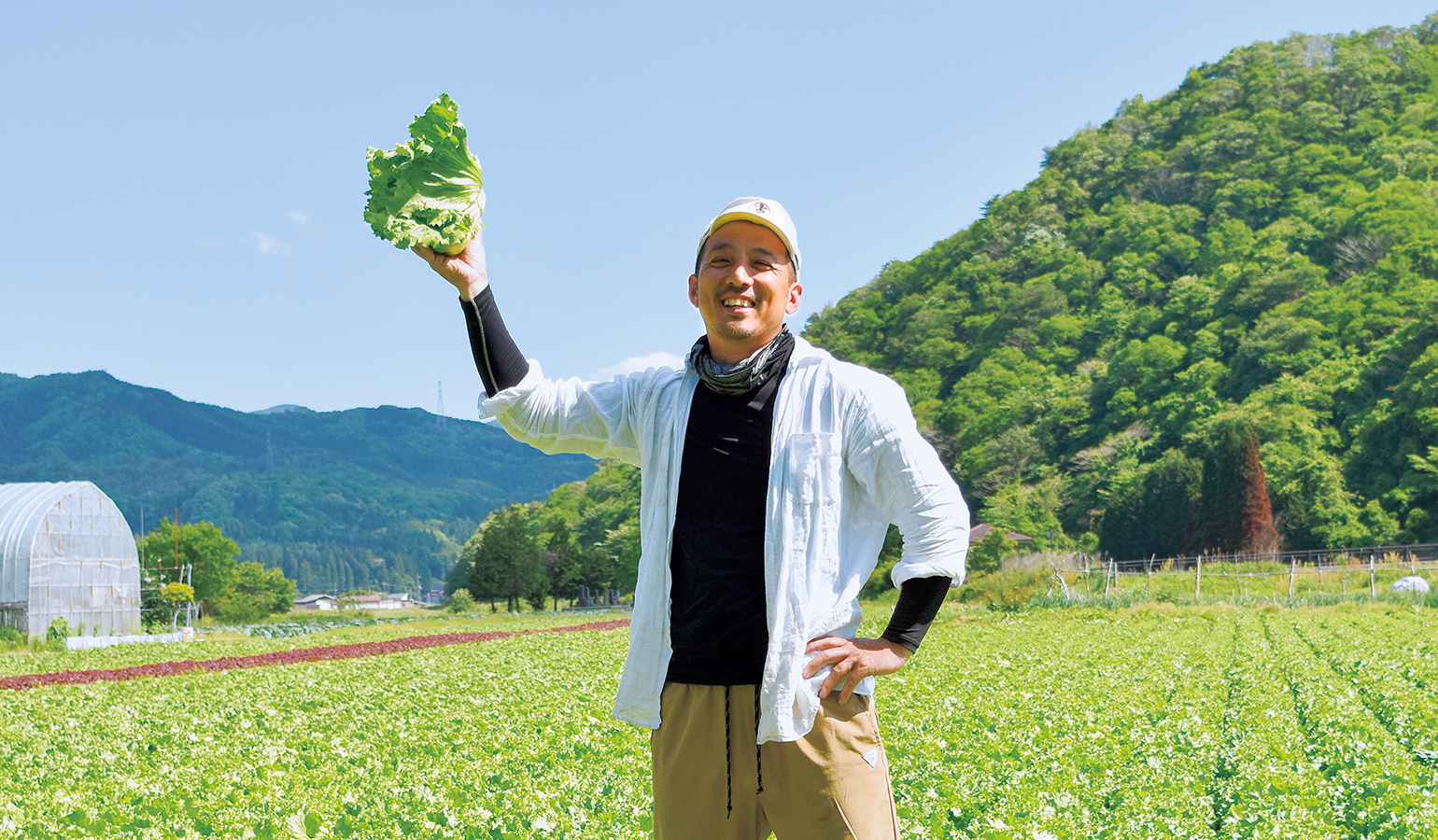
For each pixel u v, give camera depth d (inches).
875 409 135.5
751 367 135.9
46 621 1707.7
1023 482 4488.2
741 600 133.7
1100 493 3890.3
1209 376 4308.6
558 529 4320.9
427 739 420.2
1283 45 6943.9
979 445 4884.4
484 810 274.2
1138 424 4328.3
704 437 137.9
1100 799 290.4
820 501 133.9
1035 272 6205.7
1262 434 3563.0
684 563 137.2
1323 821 267.0
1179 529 3385.8
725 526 135.3
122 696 700.0
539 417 145.2
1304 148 5920.3
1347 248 4849.9
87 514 1796.3
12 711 622.5
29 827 271.3
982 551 2182.6
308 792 302.4
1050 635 1042.7
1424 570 1718.8
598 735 414.3
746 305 136.6
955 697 508.1
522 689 644.1
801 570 132.5
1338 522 3129.9
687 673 136.4
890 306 6865.2
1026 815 264.1
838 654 130.4
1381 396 3676.2
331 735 436.5
